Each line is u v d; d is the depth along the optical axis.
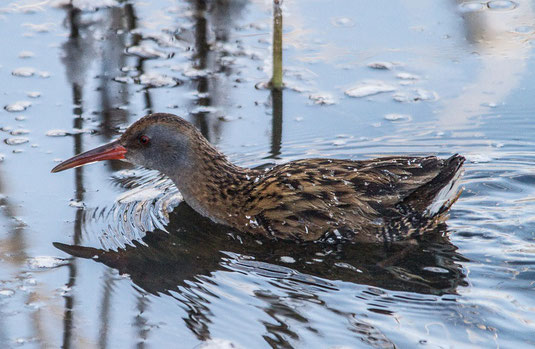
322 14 16.91
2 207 11.15
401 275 9.62
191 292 9.36
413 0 17.31
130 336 8.53
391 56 15.39
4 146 12.75
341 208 10.30
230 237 10.76
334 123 13.59
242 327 8.66
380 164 10.55
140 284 9.54
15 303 9.12
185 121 11.27
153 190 12.05
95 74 14.95
